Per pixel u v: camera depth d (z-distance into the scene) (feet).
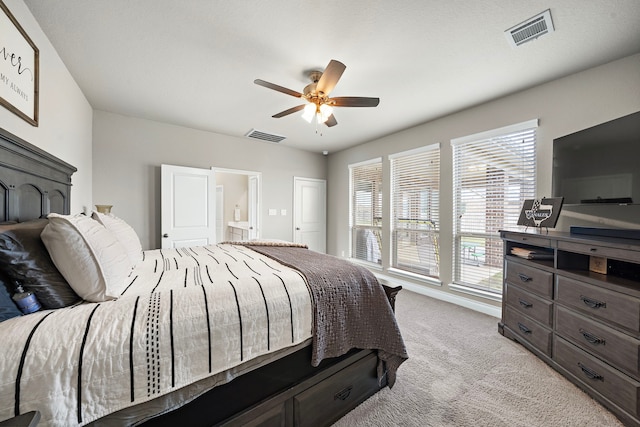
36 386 2.30
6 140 4.20
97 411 2.54
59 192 6.67
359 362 5.06
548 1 5.02
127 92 9.02
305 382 4.26
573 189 6.89
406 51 6.60
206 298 3.52
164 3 5.12
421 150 11.96
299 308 4.19
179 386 3.00
